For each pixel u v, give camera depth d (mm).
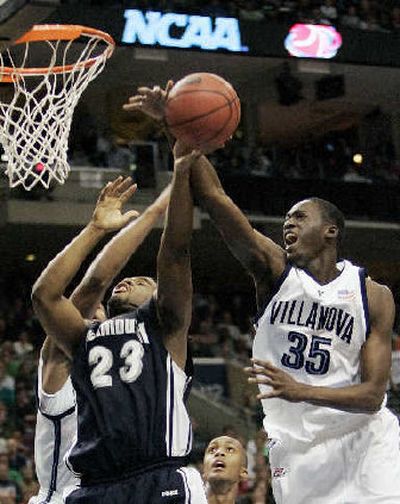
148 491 3736
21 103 6488
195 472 3840
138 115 20203
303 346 4387
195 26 17953
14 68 6402
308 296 4375
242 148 20219
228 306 21141
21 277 20547
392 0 20359
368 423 4453
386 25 20031
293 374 4410
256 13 18703
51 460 4465
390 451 4441
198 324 18500
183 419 3865
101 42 7125
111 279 4234
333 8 19562
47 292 3961
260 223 19172
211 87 3953
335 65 20188
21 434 13586
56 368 4371
